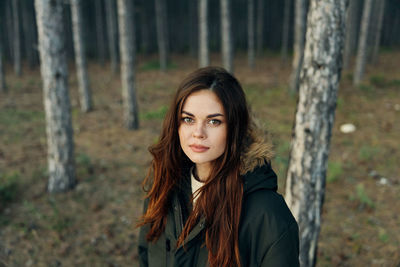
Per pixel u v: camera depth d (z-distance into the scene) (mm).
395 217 5012
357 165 6906
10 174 6117
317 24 2428
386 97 12766
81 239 4469
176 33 33062
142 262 1578
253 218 1095
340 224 4852
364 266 3975
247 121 1110
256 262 1132
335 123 9742
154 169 1298
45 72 5129
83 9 29828
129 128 9367
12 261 3998
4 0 26297
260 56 27828
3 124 9516
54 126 5359
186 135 1077
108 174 6359
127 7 8711
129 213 5102
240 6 34062
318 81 2508
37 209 5086
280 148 7367
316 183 2729
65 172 5570
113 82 18141
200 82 1026
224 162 1108
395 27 33250
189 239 1174
